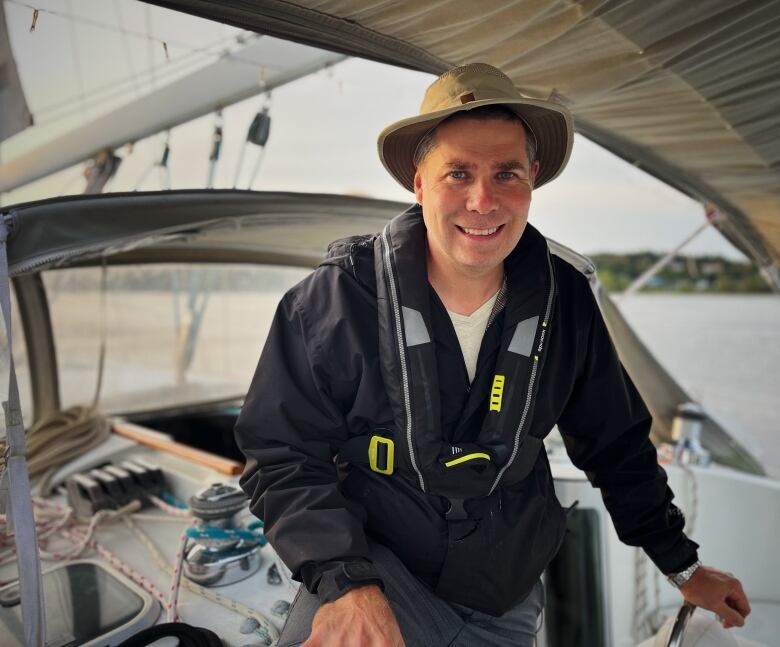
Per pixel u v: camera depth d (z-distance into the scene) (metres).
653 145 2.00
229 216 1.53
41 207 1.18
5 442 1.08
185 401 3.15
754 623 1.94
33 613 1.08
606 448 1.29
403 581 1.10
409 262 1.06
